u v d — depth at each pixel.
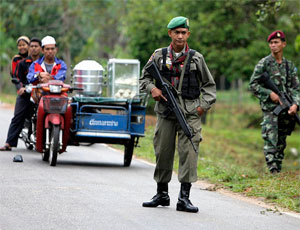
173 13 42.44
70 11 63.75
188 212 11.30
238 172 17.36
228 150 35.03
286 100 17.25
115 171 16.72
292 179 15.66
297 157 37.72
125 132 17.44
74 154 20.30
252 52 40.41
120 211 10.88
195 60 11.34
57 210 10.62
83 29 68.06
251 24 41.09
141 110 17.67
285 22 40.38
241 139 42.69
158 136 11.48
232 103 78.12
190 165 11.29
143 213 10.86
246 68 40.34
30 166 16.03
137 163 19.55
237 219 11.05
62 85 16.73
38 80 17.53
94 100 17.39
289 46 40.41
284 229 10.47
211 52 40.69
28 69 18.73
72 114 17.48
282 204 13.09
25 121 19.25
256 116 54.84
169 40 42.12
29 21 63.47
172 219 10.53
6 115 33.44
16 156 16.77
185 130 11.07
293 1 26.53
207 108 11.34
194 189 14.87
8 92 68.19
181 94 11.29
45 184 13.23
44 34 62.91
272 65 17.42
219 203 12.80
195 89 11.36
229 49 41.72
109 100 17.42
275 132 17.38
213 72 42.81
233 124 58.94
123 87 18.08
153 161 20.70
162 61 11.38
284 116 17.55
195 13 42.19
